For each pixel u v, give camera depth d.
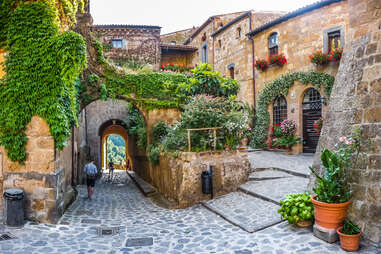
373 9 5.32
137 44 20.11
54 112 6.74
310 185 6.19
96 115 18.92
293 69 14.21
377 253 4.25
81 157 14.92
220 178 8.66
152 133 12.13
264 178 9.16
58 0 7.53
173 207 8.25
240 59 18.09
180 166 8.49
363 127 5.11
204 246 5.33
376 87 5.02
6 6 6.86
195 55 24.27
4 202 6.28
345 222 4.71
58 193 7.07
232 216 6.70
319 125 12.58
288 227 5.55
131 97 12.00
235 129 9.20
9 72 6.77
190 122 9.34
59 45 6.57
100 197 11.11
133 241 5.82
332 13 12.53
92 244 5.62
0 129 6.71
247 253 4.82
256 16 17.19
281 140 14.17
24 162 6.77
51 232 6.11
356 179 5.00
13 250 4.96
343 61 5.97
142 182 13.92
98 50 11.45
